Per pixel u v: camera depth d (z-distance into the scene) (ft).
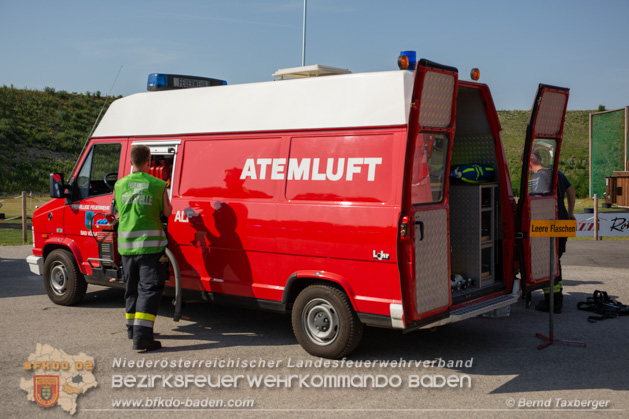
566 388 16.14
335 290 18.28
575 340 20.59
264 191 19.92
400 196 16.83
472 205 20.81
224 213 20.74
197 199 21.59
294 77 21.84
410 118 16.63
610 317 23.52
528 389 16.08
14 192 110.52
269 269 19.76
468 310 19.01
